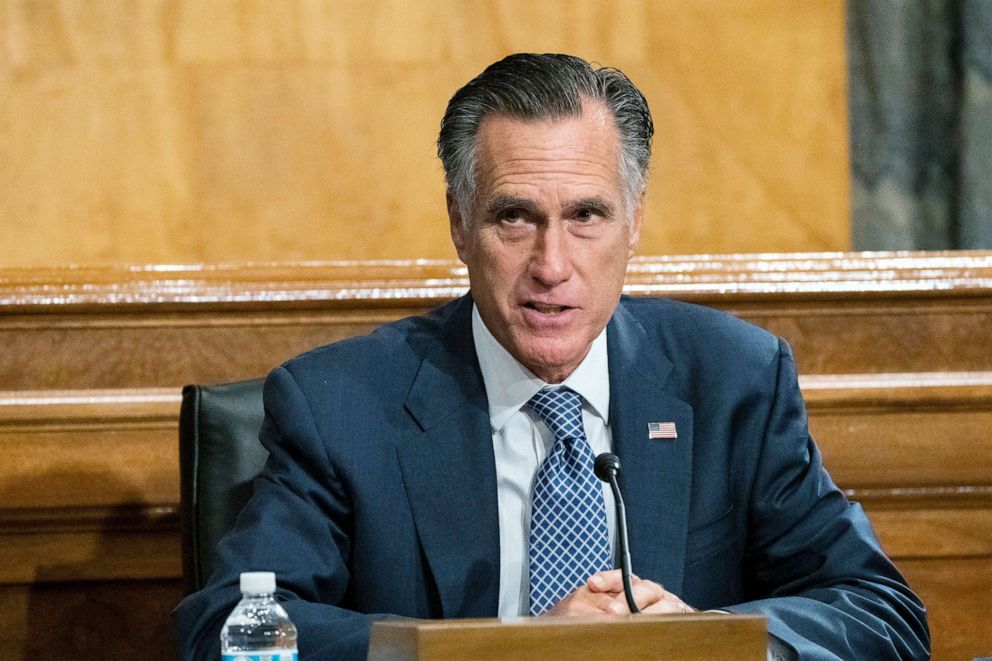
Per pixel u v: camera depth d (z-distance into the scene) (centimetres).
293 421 701
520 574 690
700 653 446
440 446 704
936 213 1422
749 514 726
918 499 945
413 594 689
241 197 1369
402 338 746
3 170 1333
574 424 702
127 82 1355
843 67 1427
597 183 665
